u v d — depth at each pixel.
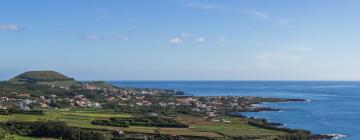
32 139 165.00
